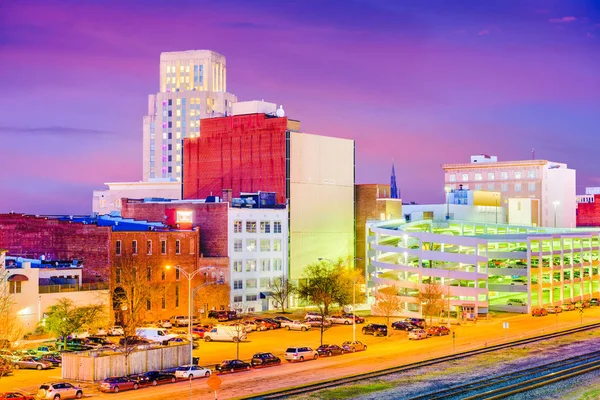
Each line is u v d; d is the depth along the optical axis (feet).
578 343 441.27
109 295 474.90
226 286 556.10
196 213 582.76
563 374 354.13
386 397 303.68
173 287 522.88
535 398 308.81
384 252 622.95
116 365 332.39
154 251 513.45
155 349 346.95
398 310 515.91
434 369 362.53
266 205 622.95
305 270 638.53
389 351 410.93
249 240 588.50
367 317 561.02
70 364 332.80
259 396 299.38
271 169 649.61
